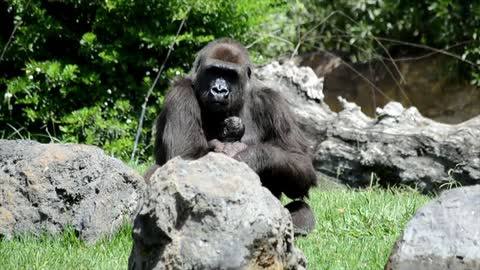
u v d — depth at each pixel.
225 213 9.83
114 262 12.95
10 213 14.95
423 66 33.59
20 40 27.58
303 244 14.43
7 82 27.97
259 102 16.19
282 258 10.16
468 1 31.61
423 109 33.50
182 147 15.26
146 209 10.14
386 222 15.92
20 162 15.33
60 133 28.47
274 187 15.88
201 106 15.91
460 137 22.06
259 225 9.81
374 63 34.41
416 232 10.58
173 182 10.05
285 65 25.05
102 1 27.73
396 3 32.75
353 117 23.58
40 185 15.05
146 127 27.72
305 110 23.95
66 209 15.07
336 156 22.92
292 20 34.09
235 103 15.79
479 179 21.61
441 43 33.31
